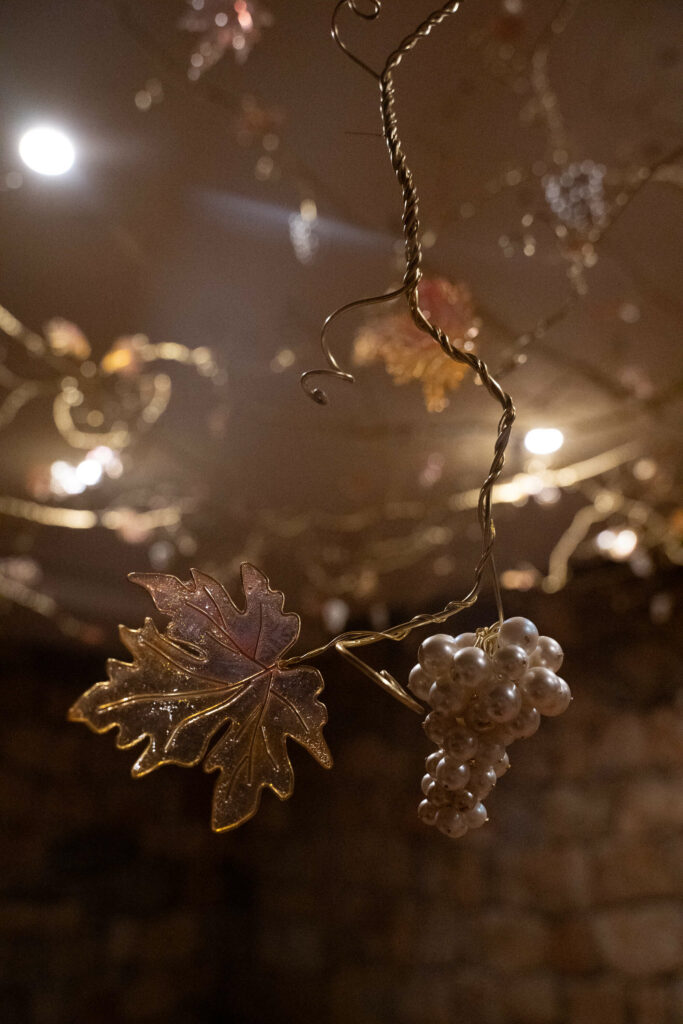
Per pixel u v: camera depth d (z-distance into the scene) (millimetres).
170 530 3043
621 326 1867
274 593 532
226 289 1806
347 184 1494
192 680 521
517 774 3668
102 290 1815
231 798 515
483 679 509
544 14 1175
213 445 2486
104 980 4230
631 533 2898
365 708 4324
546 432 2119
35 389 2127
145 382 2109
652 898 3170
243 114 1334
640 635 3457
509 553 3396
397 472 2633
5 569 3332
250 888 4617
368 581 3320
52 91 1342
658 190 1482
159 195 1547
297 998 4211
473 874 3715
